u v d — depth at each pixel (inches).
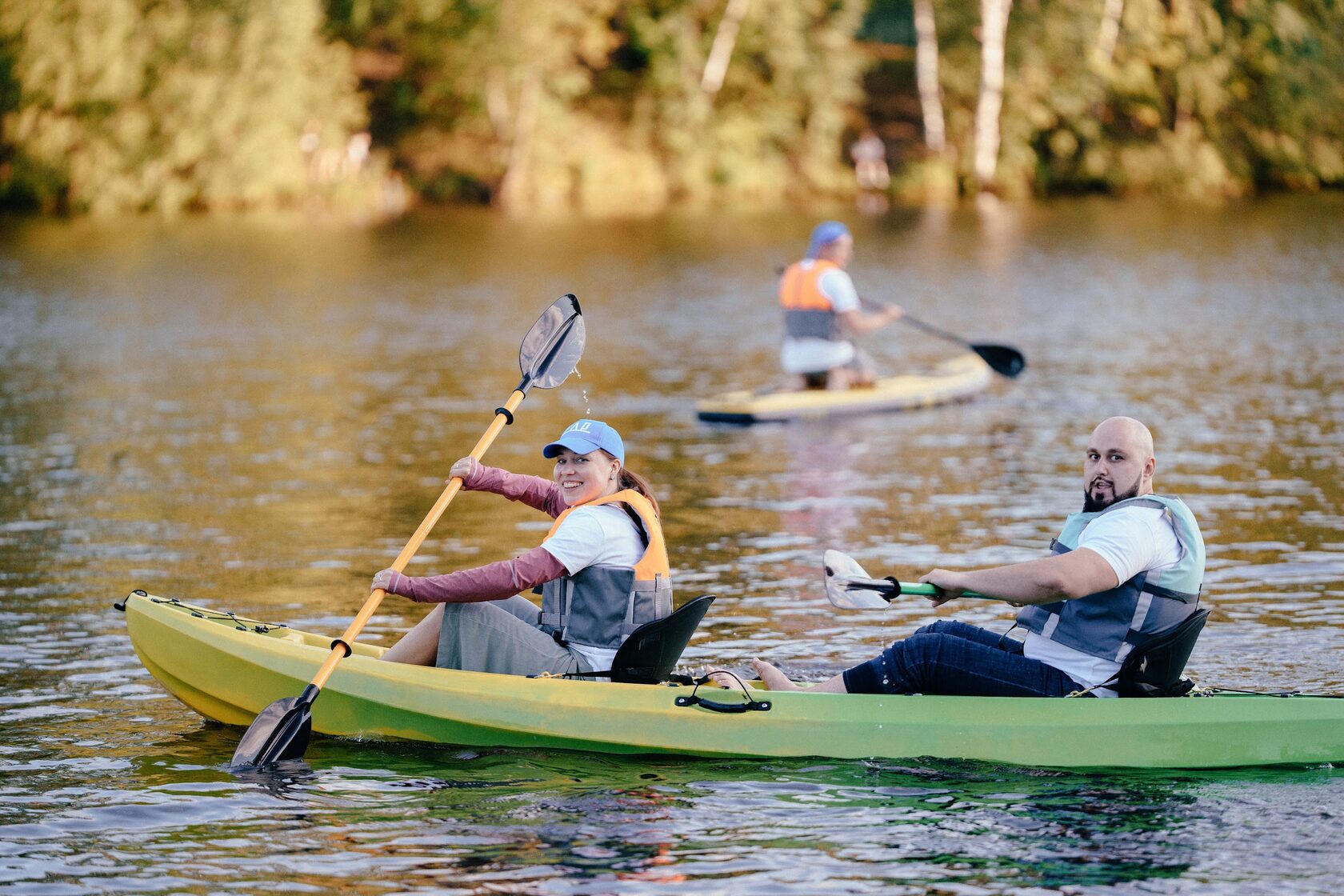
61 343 2516.0
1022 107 6097.4
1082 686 745.0
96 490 1427.2
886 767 729.6
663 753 748.6
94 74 4788.4
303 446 1649.9
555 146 5861.2
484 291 3307.1
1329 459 1515.7
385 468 1529.3
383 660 795.4
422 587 767.7
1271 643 927.0
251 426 1774.1
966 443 1675.7
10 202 5098.4
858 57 6195.9
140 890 597.6
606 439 786.8
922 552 1190.9
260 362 2316.7
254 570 1138.0
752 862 622.2
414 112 5900.6
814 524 1291.8
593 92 6161.4
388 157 5738.2
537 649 784.9
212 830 658.2
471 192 5782.5
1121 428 730.2
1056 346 2470.5
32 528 1274.6
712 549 1205.7
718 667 879.7
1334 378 2047.2
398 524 1286.9
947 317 2869.1
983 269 3693.4
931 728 743.7
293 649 798.5
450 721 764.6
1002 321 2800.2
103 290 3287.4
